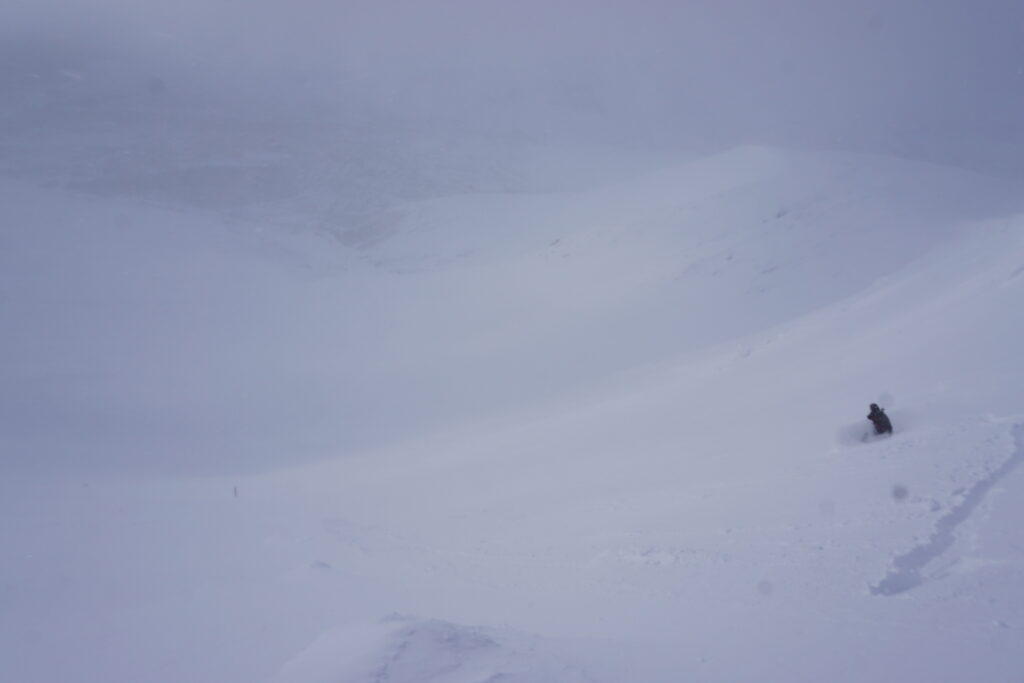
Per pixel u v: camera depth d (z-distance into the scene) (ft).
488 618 25.14
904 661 14.49
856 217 158.30
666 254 175.52
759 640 17.11
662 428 69.05
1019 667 13.37
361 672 13.85
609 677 15.42
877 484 30.17
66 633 34.53
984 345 52.95
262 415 143.13
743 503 34.30
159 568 51.85
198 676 24.79
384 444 116.67
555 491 55.36
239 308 217.97
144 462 120.47
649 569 27.50
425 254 282.15
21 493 98.89
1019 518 22.30
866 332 78.07
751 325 124.16
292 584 38.50
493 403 127.03
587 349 139.74
